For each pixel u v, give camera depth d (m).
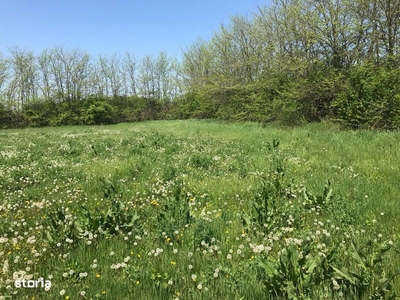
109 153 12.39
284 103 22.14
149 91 51.84
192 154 11.42
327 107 20.31
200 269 3.71
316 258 3.29
